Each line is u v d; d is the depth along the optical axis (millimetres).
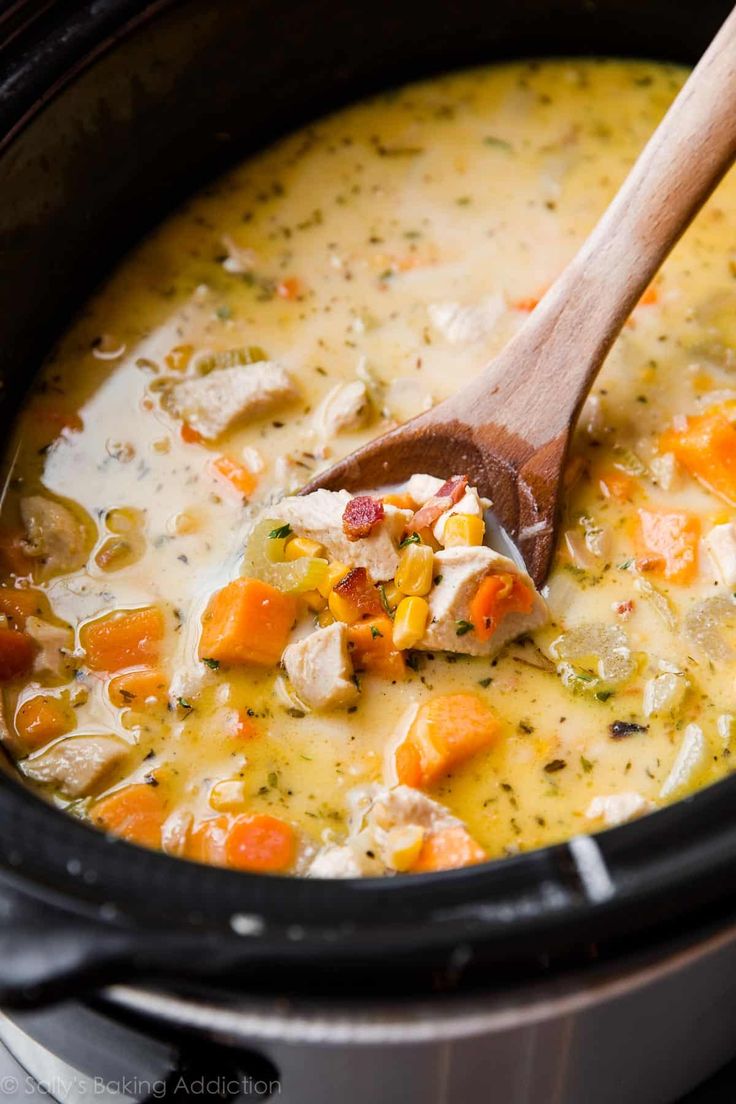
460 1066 454
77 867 432
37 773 507
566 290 534
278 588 521
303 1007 427
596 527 537
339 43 602
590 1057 465
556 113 619
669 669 515
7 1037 520
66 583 539
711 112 526
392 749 505
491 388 535
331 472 538
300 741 509
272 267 592
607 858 427
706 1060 498
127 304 587
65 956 419
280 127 615
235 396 560
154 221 602
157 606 532
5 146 540
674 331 570
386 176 609
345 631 512
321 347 575
